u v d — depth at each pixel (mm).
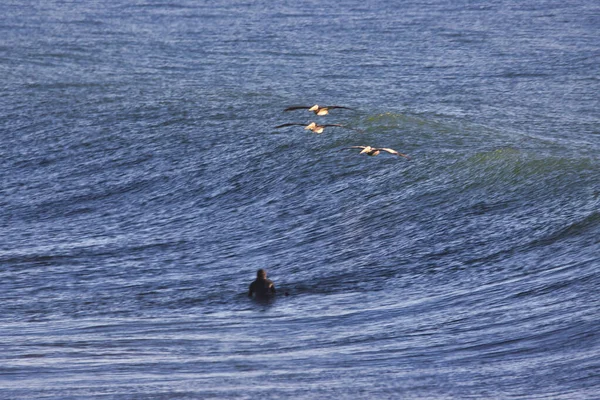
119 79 197500
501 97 172000
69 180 128500
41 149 143375
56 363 60344
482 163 108812
